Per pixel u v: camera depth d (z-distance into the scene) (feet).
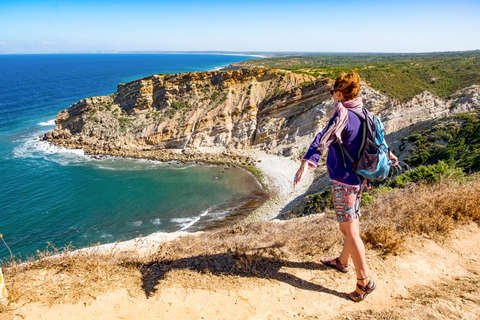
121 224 88.79
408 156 93.86
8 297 12.00
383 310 10.30
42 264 15.78
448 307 10.19
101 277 13.99
